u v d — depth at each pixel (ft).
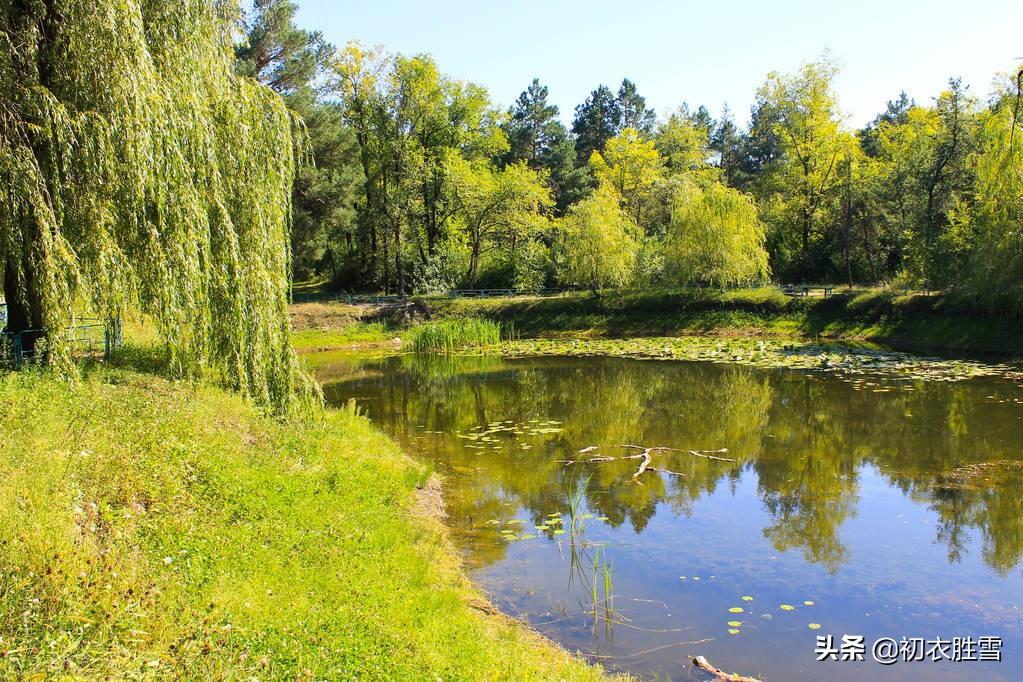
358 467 39.63
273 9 117.91
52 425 28.43
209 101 41.01
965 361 89.97
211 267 39.17
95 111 34.12
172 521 25.32
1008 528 35.35
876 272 146.41
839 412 63.72
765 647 24.56
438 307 141.79
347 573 25.72
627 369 93.71
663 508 38.81
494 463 47.85
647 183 184.65
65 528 21.18
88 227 34.24
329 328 129.39
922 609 27.32
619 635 25.41
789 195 161.89
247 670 17.66
